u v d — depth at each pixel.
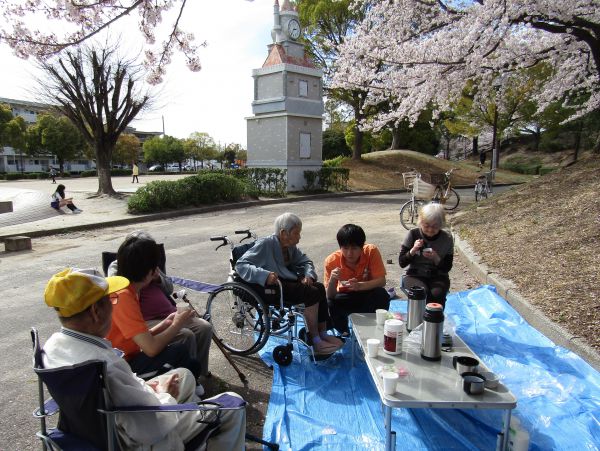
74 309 1.94
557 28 8.75
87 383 1.79
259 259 3.94
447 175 13.95
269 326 3.85
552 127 28.73
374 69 11.24
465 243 8.02
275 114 19.86
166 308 3.37
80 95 17.39
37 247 9.49
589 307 4.27
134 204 13.61
